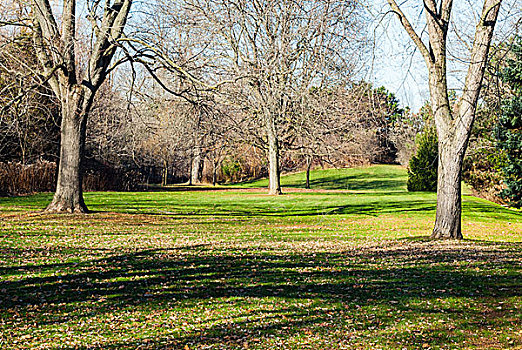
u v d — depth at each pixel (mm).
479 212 24812
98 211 19625
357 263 10375
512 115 26203
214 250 11867
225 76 20375
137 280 8711
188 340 6090
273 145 32906
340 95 26906
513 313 6789
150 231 14969
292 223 19812
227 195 32438
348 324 6633
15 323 6492
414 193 35438
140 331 6398
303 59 23250
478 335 6102
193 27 21500
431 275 9070
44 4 16922
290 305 7477
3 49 16594
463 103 13586
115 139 31469
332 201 29469
